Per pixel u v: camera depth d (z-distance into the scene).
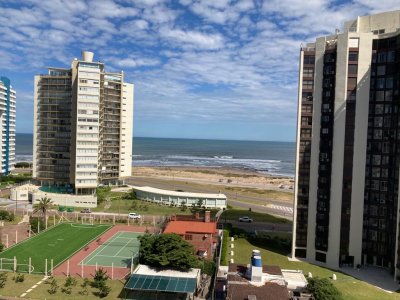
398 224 80.38
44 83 169.50
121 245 99.94
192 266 74.12
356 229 88.62
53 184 170.88
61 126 168.75
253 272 64.56
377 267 88.06
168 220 115.75
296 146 93.31
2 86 198.25
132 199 160.88
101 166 181.25
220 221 128.75
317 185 91.38
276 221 132.88
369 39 86.69
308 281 68.19
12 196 150.88
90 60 165.75
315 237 91.50
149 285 67.25
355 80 87.56
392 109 85.00
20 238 103.19
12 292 69.44
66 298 67.81
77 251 94.44
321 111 91.06
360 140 87.81
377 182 87.31
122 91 187.50
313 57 92.19
